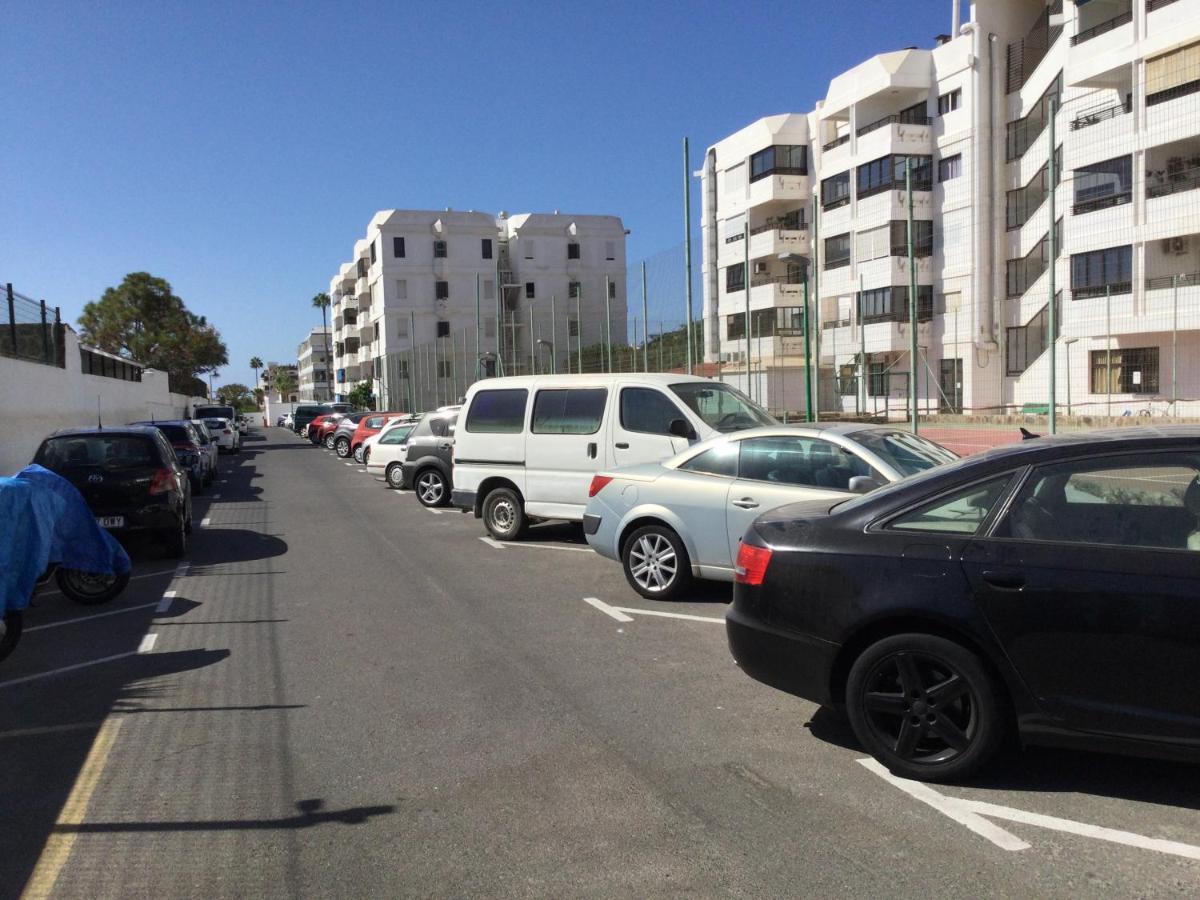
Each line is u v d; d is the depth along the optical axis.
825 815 3.90
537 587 8.81
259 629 7.45
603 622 7.37
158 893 3.41
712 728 4.98
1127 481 3.91
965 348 33.81
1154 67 26.12
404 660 6.43
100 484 10.38
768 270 42.44
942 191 34.94
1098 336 28.03
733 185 44.16
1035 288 31.95
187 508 12.12
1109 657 3.72
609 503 8.21
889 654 4.19
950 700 4.09
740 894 3.29
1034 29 33.50
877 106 37.41
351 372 81.06
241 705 5.54
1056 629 3.81
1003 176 33.53
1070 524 3.95
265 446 44.12
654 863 3.53
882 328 35.47
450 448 16.03
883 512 4.38
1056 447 4.13
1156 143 26.09
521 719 5.17
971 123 33.44
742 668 4.72
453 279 61.84
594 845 3.69
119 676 6.24
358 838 3.80
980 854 3.54
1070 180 28.89
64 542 7.83
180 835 3.87
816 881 3.37
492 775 4.41
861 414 32.00
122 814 4.07
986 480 4.20
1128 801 3.96
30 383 21.05
